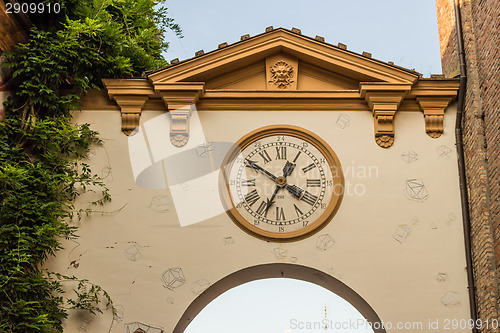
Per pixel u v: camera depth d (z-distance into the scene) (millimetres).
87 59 14164
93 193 13703
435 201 13656
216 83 14484
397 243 13398
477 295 12969
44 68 13695
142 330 12938
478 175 13180
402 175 13828
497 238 12500
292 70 14445
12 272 12188
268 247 13406
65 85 14312
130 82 14203
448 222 13516
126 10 17656
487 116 13203
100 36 14391
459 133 14016
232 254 13375
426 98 14188
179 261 13336
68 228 12969
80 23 14453
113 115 14250
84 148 13953
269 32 14359
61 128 13820
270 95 14211
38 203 12859
